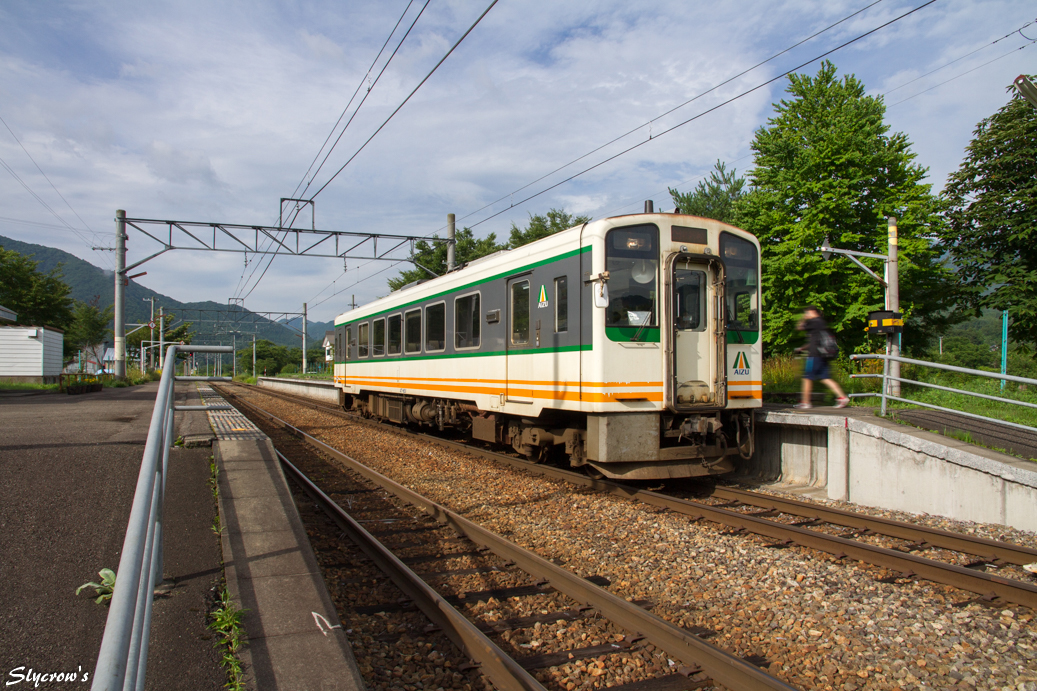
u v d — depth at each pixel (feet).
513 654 12.40
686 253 25.55
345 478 29.96
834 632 13.29
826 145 59.11
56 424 29.96
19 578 12.33
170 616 11.57
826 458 26.91
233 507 17.43
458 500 25.22
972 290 55.88
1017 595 14.44
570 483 27.32
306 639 10.95
